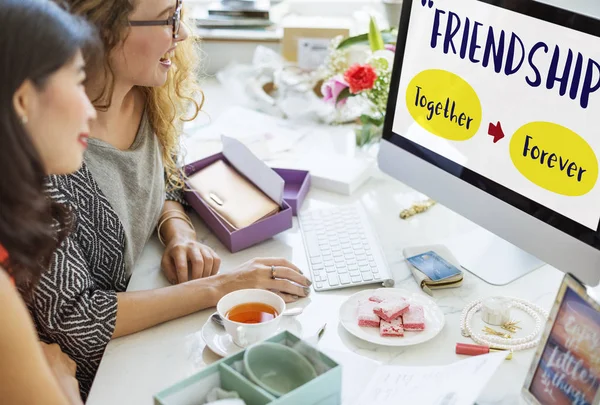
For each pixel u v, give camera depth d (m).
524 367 1.12
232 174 1.65
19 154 0.86
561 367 0.97
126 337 1.23
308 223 1.55
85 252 1.35
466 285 1.34
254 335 1.13
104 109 1.39
